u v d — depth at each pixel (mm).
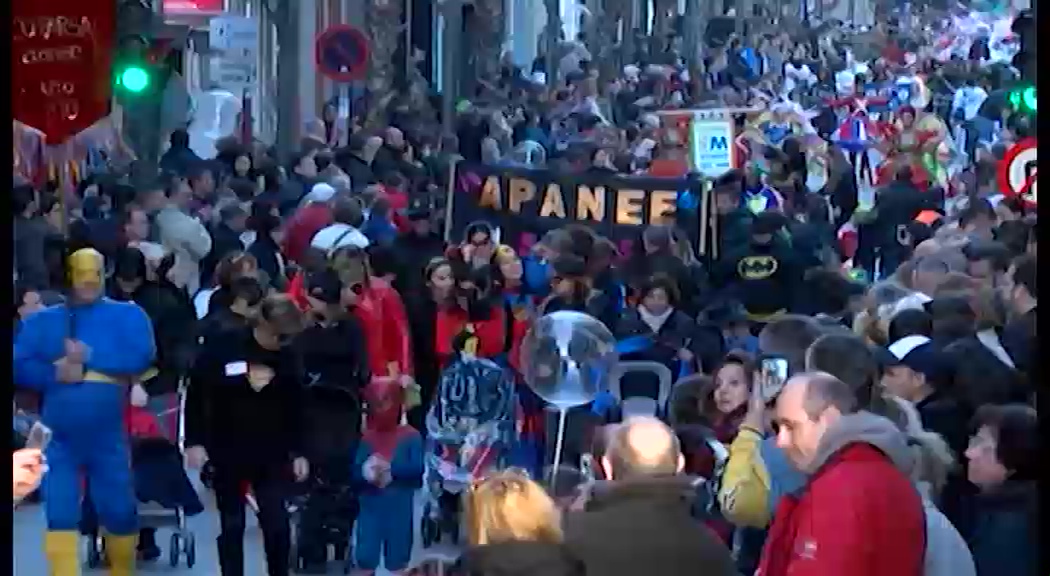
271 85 53625
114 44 25469
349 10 55719
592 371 20078
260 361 18328
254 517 23109
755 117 44938
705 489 16750
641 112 63344
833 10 129875
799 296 23141
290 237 28875
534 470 20766
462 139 50656
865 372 13781
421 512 22219
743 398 16969
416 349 23031
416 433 19516
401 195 34156
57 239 24922
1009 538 13953
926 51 108375
